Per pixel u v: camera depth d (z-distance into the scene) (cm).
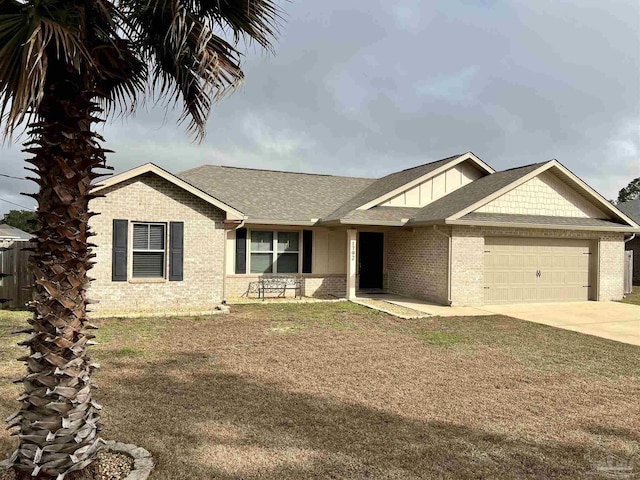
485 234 1522
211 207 1353
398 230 1744
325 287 1738
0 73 286
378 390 643
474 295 1502
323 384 665
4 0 309
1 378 647
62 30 290
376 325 1139
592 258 1702
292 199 1820
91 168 355
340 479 396
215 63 358
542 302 1609
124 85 420
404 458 439
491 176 1797
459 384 678
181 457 428
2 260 1316
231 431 490
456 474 411
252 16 383
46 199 337
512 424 532
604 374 743
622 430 519
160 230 1302
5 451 428
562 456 452
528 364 797
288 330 1055
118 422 504
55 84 329
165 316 1193
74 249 342
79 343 350
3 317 1140
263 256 1672
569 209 1691
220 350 852
